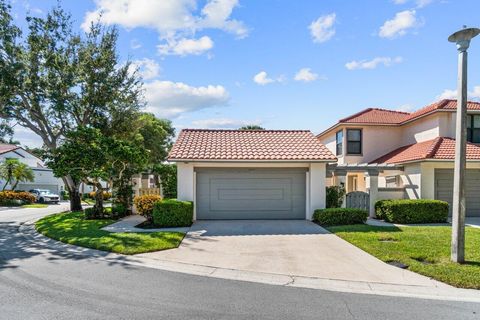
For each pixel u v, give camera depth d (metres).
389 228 11.63
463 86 7.18
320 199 14.06
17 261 7.70
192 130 17.27
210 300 5.29
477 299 5.37
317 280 6.35
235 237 10.40
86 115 18.95
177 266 7.29
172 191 18.20
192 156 13.53
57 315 4.64
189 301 5.23
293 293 5.65
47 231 11.58
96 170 13.78
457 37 7.26
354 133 21.12
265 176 14.48
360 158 20.94
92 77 18.38
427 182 14.93
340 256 8.05
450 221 13.91
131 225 12.80
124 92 19.52
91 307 4.94
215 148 14.60
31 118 18.75
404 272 6.76
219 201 14.38
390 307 5.03
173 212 12.41
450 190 15.37
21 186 36.84
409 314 4.77
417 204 13.36
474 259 7.39
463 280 6.02
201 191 14.35
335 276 6.56
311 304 5.14
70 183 19.23
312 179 14.08
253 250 8.70
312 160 13.66
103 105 18.92
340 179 20.14
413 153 16.38
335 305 5.11
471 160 14.38
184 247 9.05
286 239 10.09
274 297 5.45
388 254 7.94
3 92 16.41
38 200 32.59
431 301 5.29
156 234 10.41
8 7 16.69
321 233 11.06
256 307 5.01
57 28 17.95
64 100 17.77
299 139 16.17
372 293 5.66
